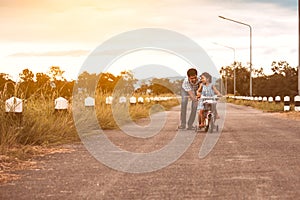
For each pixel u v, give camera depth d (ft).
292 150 41.50
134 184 27.53
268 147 43.73
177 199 23.79
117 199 23.93
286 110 112.68
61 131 50.62
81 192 25.54
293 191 25.21
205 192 25.22
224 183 27.48
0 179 29.17
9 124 45.19
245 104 190.29
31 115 48.73
